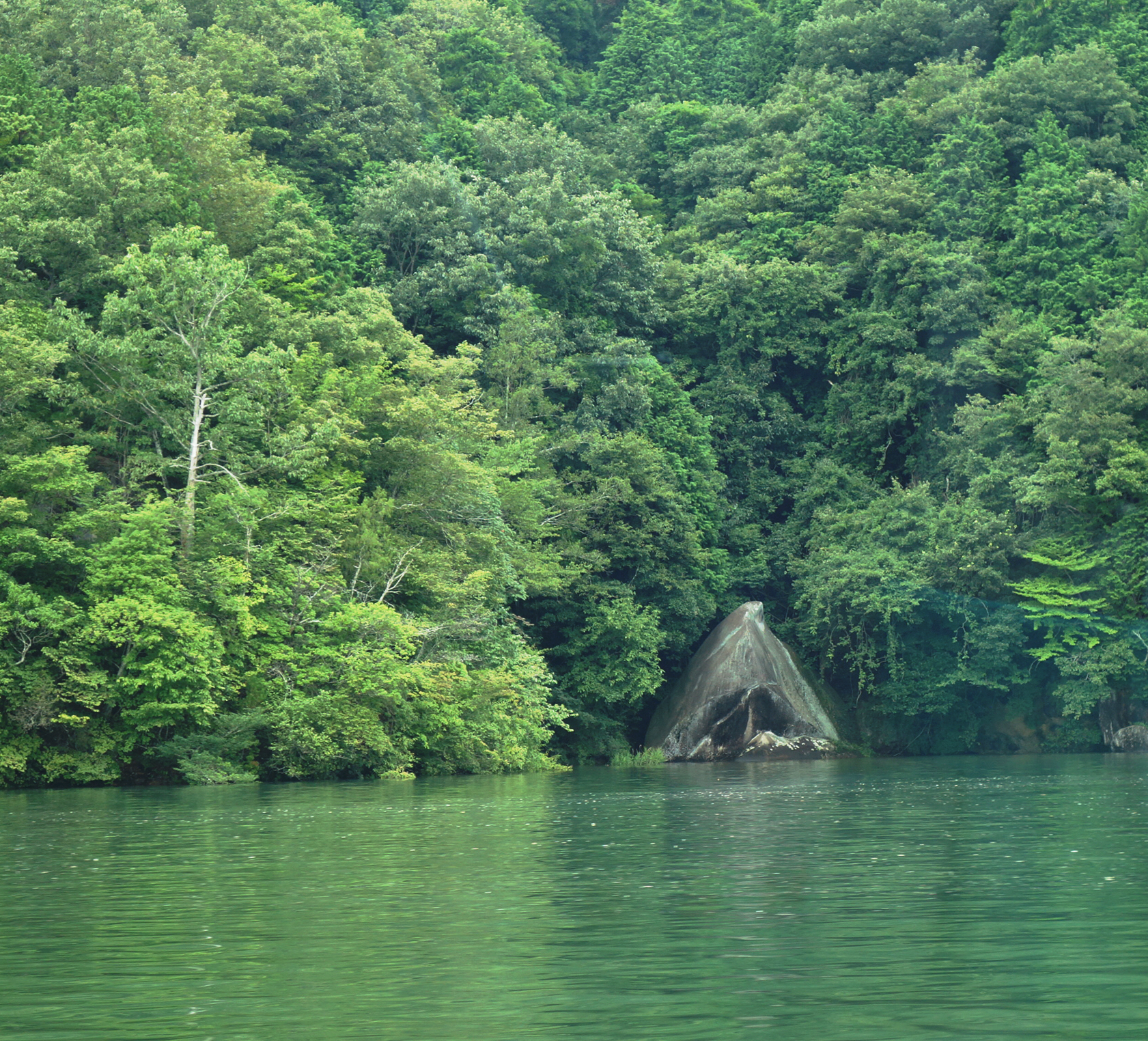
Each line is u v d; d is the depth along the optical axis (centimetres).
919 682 7456
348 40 10325
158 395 5175
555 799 3519
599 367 7781
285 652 4912
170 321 5219
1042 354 7706
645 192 10788
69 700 4500
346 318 6138
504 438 6844
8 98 6347
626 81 12450
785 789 3903
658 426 7831
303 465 5212
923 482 7944
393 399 5866
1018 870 1819
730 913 1466
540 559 6388
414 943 1302
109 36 8269
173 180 6044
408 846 2259
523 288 7581
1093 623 7031
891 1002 1017
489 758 5475
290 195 7956
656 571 7188
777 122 10706
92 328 5644
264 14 9575
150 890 1720
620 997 1044
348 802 3466
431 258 7931
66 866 2012
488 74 11125
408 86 9944
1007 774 4688
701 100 12325
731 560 8131
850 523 7894
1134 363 7325
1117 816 2742
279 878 1823
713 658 7075
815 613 7538
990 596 7344
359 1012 1001
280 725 4681
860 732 7556
